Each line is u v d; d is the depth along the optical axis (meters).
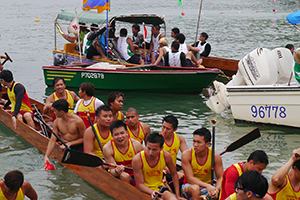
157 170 4.72
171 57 11.30
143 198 4.71
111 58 12.32
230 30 25.36
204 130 4.57
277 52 8.73
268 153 6.84
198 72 10.42
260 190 3.04
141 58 12.80
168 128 5.14
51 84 11.75
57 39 22.42
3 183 4.13
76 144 6.45
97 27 12.52
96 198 5.39
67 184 5.84
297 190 3.85
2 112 8.60
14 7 48.72
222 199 4.18
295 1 52.00
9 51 18.28
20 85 7.60
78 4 53.69
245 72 8.77
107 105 5.62
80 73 11.12
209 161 4.75
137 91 11.09
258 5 47.44
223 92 9.19
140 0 60.97
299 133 7.83
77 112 6.87
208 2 54.62
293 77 8.78
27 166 6.50
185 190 4.82
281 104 7.98
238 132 7.97
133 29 13.68
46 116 8.49
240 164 4.10
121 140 4.93
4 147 7.33
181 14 37.50
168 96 10.90
